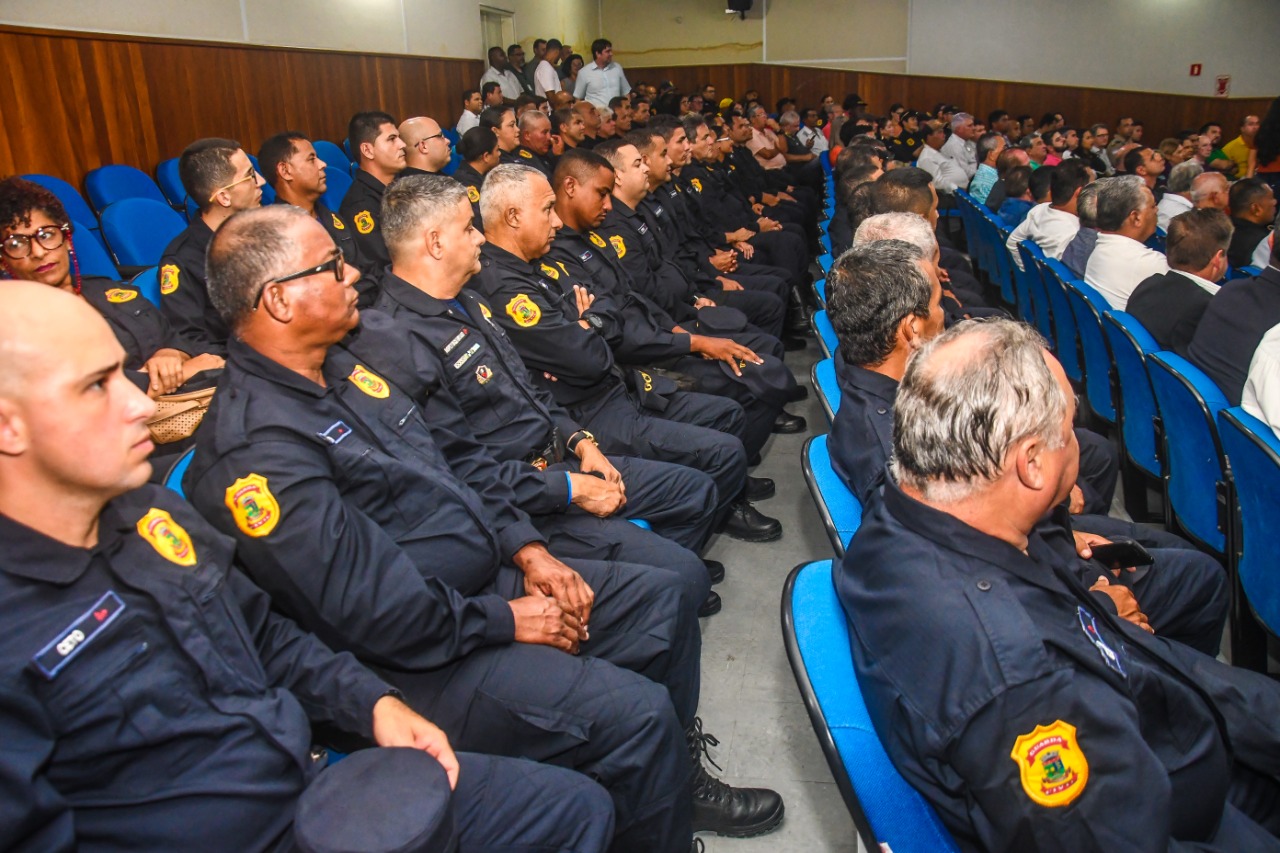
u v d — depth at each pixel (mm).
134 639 993
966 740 908
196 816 1007
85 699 946
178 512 1132
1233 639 2002
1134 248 3291
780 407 3055
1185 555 1682
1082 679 927
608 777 1381
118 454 933
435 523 1532
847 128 8508
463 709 1408
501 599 1481
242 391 1386
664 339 2869
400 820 891
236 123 4988
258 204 2789
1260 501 1710
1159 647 1218
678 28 13133
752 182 7078
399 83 6883
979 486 1015
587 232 2957
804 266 5531
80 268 2672
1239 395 2279
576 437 2133
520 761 1264
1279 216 2225
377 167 3664
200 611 1061
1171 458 2312
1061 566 1135
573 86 9203
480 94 7047
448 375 1903
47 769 939
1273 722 1197
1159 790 882
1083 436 2291
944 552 1027
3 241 2037
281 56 5371
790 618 1188
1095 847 869
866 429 1598
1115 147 8789
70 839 897
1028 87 12352
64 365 890
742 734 1910
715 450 2398
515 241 2387
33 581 935
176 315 2629
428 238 1890
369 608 1321
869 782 1048
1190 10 11609
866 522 1172
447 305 1941
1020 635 924
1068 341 3584
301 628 1348
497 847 1177
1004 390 995
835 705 1086
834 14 12695
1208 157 8445
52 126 3764
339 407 1491
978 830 927
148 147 4324
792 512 2906
